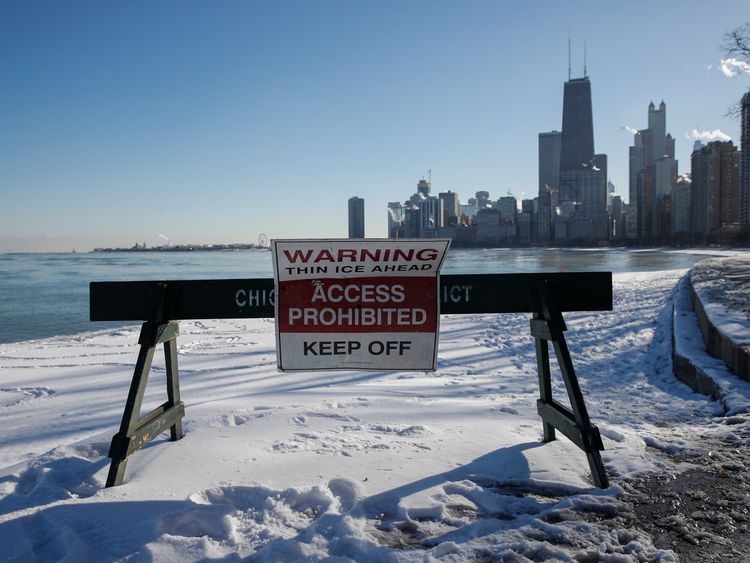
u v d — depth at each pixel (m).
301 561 2.34
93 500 2.92
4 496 3.15
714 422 4.89
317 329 3.57
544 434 3.89
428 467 3.38
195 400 7.33
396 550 2.42
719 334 7.14
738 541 2.59
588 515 2.82
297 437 4.00
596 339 11.76
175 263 128.25
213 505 2.83
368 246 3.48
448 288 3.62
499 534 2.58
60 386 9.07
